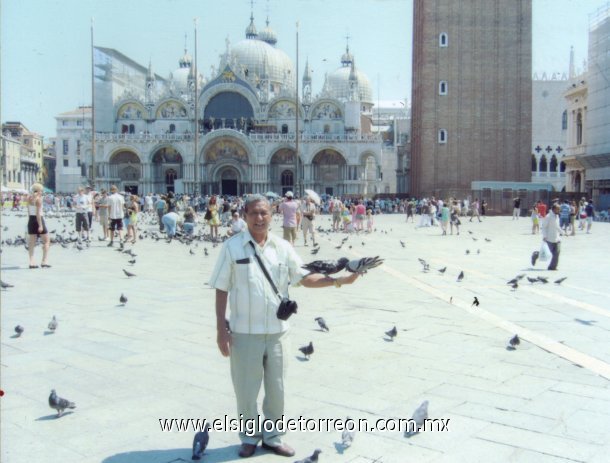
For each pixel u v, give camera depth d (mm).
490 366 9789
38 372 9453
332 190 110625
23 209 81250
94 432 7234
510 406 8023
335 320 13234
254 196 6871
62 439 7031
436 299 15797
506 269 22141
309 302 15383
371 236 39188
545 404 8094
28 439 7012
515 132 80312
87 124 141375
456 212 41031
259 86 118250
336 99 111625
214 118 112938
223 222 49875
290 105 113312
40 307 14477
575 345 11109
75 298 15688
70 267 21984
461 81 79938
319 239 36500
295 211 28672
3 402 8180
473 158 80188
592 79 72188
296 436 7164
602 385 8859
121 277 19547
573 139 85312
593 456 6570
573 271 21641
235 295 6742
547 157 113188
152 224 53281
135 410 7918
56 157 142875
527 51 79812
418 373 9422
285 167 110875
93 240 34000
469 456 6598
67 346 10961
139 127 112562
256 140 105750
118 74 117188
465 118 80062
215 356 10352
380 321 13125
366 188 116250
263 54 124375
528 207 71000
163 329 12266
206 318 13312
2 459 6484
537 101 113125
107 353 10516
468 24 79812
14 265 22438
